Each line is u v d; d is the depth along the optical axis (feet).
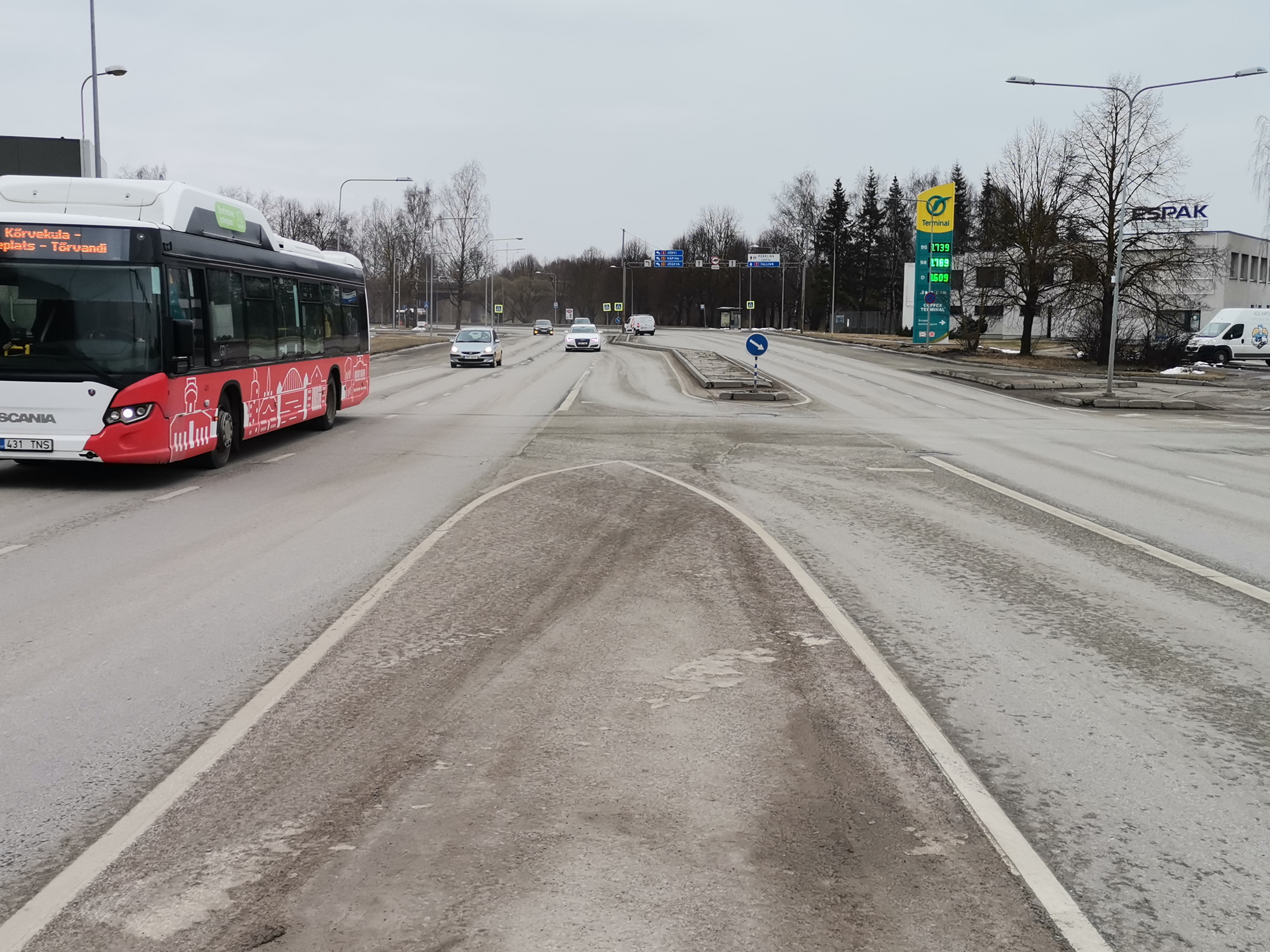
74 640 23.09
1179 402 100.58
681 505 42.68
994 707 19.63
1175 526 40.09
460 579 29.25
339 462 55.26
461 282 301.02
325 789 15.46
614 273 543.80
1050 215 164.86
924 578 30.63
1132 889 12.94
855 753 17.11
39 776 15.87
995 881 13.01
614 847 13.73
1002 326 309.42
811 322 412.98
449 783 15.72
